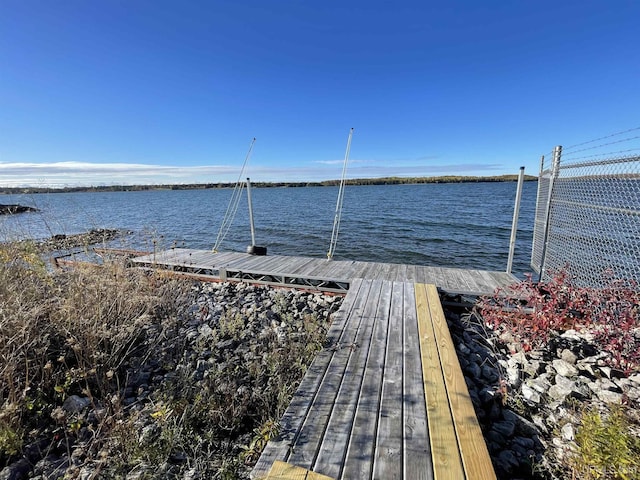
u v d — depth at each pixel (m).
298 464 1.67
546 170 5.34
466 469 1.63
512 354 3.33
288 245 12.51
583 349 3.17
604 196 3.51
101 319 3.01
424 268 5.64
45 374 2.48
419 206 25.36
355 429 1.92
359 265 5.83
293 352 3.05
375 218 18.94
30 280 3.29
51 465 1.92
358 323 3.45
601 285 3.53
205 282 5.66
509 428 2.28
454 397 2.22
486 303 4.05
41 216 4.30
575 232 4.20
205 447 2.09
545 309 3.44
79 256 4.30
